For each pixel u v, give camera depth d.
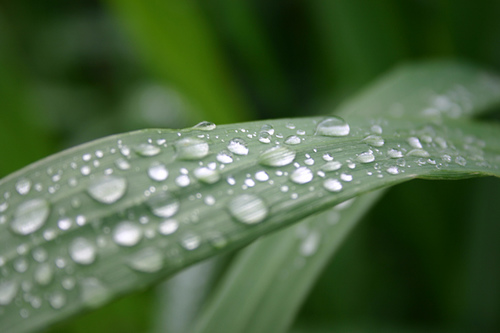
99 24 0.49
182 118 0.42
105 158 0.17
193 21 0.28
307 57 0.38
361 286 0.29
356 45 0.30
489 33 0.29
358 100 0.24
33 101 0.33
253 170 0.17
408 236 0.30
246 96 0.36
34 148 0.28
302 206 0.16
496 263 0.26
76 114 0.46
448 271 0.29
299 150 0.17
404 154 0.17
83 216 0.16
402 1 0.29
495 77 0.25
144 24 0.28
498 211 0.26
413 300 0.29
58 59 0.48
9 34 0.43
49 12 0.49
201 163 0.17
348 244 0.29
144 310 0.29
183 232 0.16
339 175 0.17
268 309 0.19
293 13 0.37
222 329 0.19
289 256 0.19
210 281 0.27
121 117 0.43
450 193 0.29
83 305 0.16
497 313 0.26
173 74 0.30
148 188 0.16
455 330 0.26
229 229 0.16
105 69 0.50
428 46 0.30
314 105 0.34
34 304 0.16
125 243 0.16
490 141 0.19
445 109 0.23
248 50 0.34
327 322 0.27
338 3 0.29
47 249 0.16
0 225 0.16
